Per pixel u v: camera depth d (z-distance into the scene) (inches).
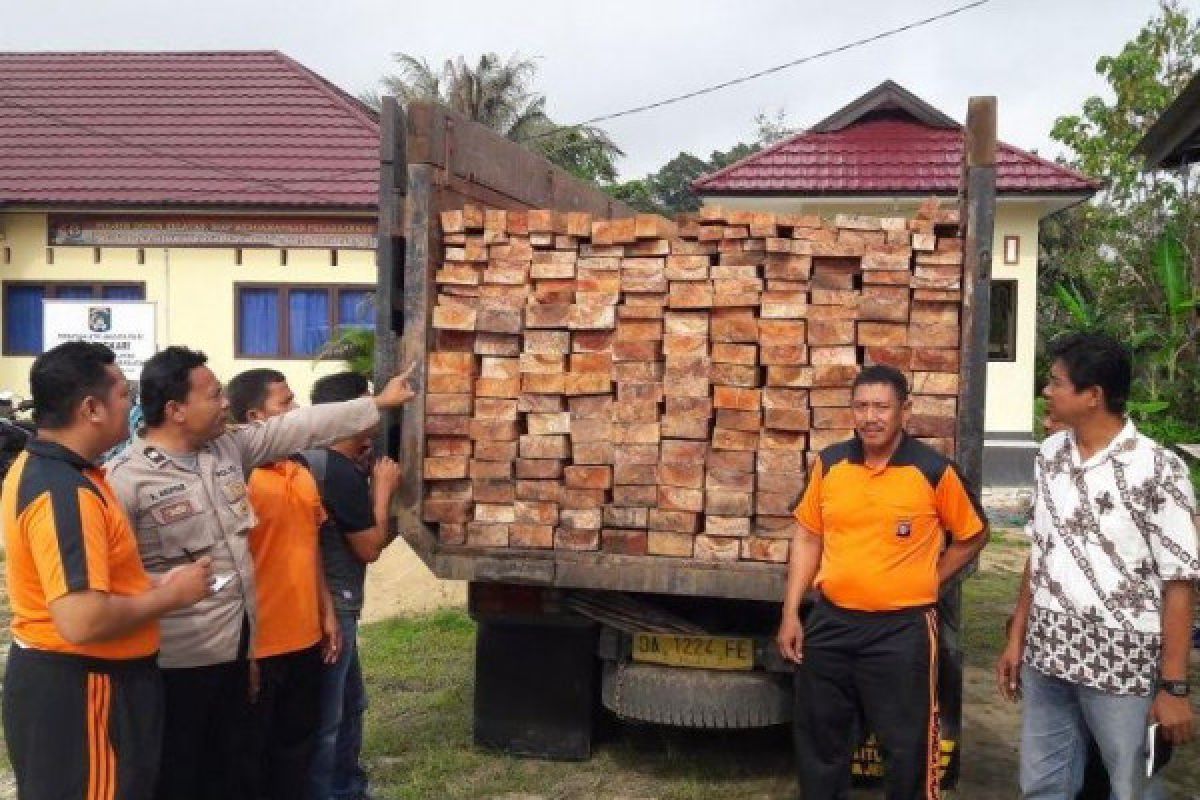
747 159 595.8
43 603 112.7
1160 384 469.7
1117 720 126.8
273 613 145.8
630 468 168.7
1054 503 131.2
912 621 148.7
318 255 640.4
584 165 1024.2
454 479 173.6
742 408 165.5
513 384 172.1
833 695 153.9
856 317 163.6
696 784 186.9
